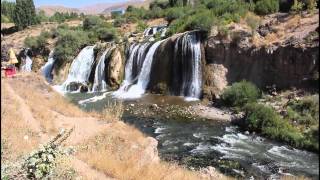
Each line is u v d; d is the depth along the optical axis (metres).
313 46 29.17
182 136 24.47
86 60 48.19
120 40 52.34
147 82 40.31
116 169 11.99
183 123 27.58
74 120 20.52
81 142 16.44
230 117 28.61
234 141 23.47
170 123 27.61
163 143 23.11
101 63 44.91
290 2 40.09
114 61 43.59
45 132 16.56
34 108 19.67
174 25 46.88
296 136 22.59
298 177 17.67
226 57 35.25
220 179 15.99
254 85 31.83
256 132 24.97
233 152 21.52
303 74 29.61
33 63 57.72
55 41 57.91
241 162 19.94
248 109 26.61
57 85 48.38
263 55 32.78
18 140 12.68
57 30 60.09
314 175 17.98
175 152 21.44
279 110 26.97
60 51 51.59
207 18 37.94
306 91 28.64
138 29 58.97
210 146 22.53
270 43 32.81
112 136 18.34
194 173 15.56
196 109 31.56
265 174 18.38
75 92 43.53
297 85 29.98
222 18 39.09
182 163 19.50
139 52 42.12
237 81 34.62
